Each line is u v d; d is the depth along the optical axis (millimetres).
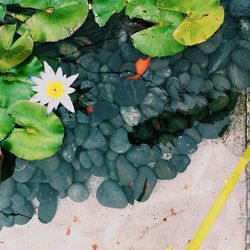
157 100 1049
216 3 1005
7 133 969
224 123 1056
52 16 1008
